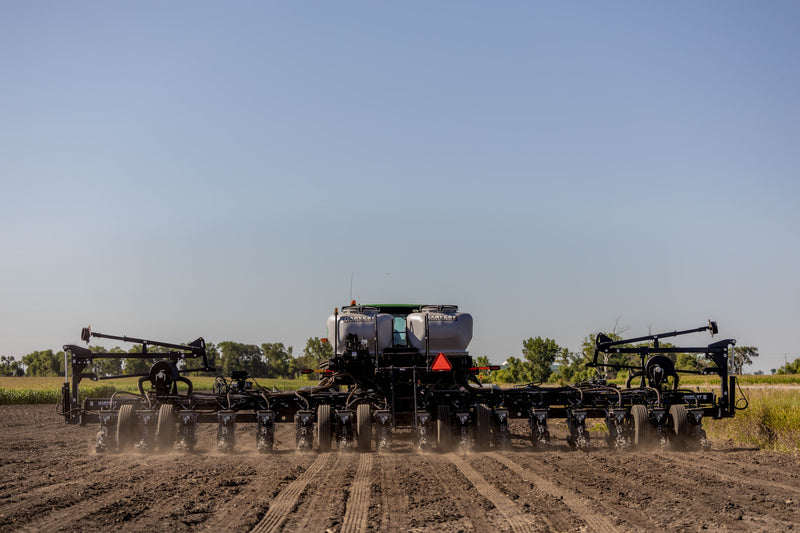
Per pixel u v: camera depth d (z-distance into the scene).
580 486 11.08
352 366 17.09
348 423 16.33
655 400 17.06
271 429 16.36
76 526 8.48
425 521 8.70
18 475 12.71
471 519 8.80
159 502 9.97
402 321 17.89
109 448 16.25
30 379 92.12
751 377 72.56
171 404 16.75
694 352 17.94
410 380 16.92
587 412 17.00
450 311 17.98
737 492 10.52
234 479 12.02
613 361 52.81
